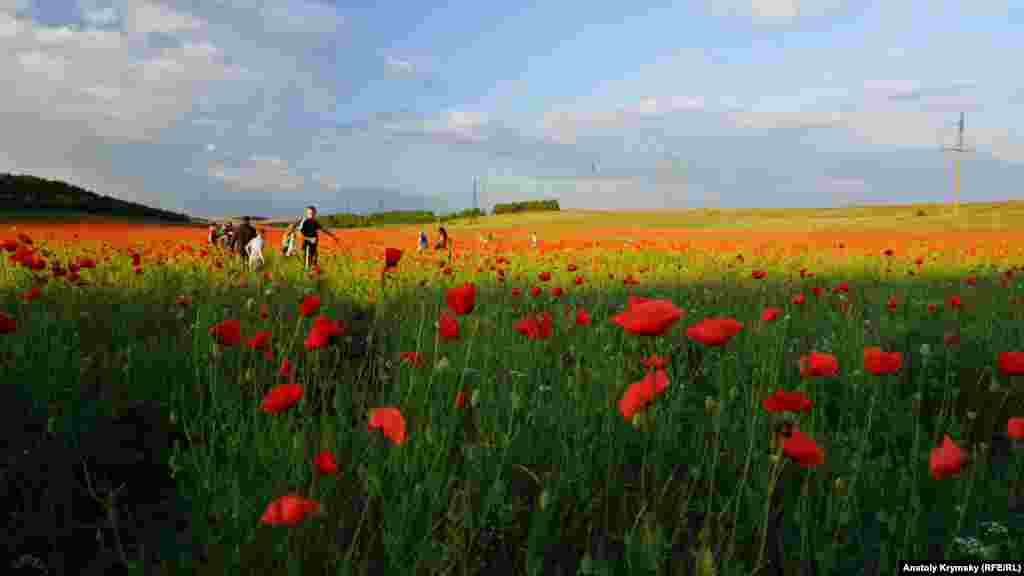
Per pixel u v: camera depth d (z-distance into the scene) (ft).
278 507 5.48
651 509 9.67
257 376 14.01
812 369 7.93
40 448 11.18
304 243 40.93
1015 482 9.96
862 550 8.56
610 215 343.87
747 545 8.87
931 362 18.62
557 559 8.58
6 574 8.00
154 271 33.94
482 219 357.61
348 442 10.85
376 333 20.77
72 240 73.56
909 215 264.52
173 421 10.75
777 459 7.36
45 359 15.19
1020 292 32.09
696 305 25.58
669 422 11.89
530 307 26.21
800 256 58.08
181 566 7.97
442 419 11.51
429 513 8.25
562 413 12.34
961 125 249.34
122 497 10.30
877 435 12.92
